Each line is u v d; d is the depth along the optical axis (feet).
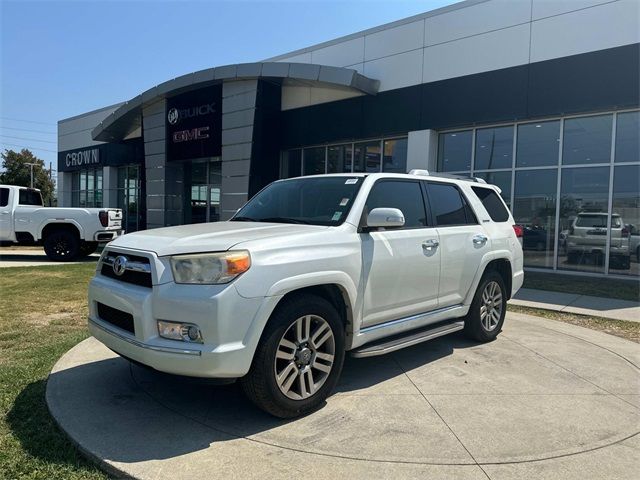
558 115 38.34
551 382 14.30
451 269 16.15
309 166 55.01
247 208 16.26
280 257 11.13
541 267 40.73
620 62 34.86
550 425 11.48
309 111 52.75
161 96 61.05
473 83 41.55
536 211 40.75
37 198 50.88
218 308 10.11
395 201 14.88
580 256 38.88
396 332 14.30
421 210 15.72
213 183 67.46
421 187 16.08
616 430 11.29
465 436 10.84
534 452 10.20
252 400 11.05
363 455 9.93
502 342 18.66
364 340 13.29
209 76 53.62
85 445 10.12
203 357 10.04
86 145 89.51
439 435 10.86
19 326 20.17
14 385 13.56
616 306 26.30
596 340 19.24
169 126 62.23
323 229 12.65
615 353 17.44
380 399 12.85
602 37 35.53
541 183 40.42
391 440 10.59
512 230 20.10
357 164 51.03
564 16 37.04
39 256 51.83
